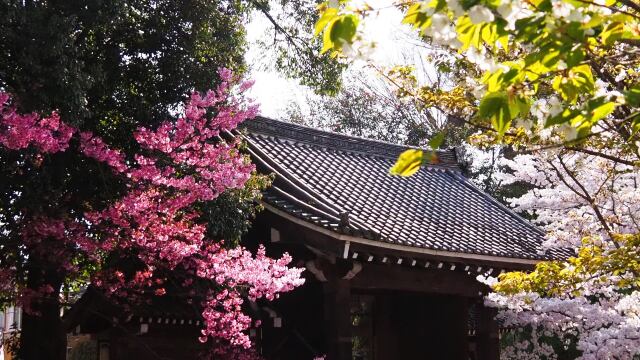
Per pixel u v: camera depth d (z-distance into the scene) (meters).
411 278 10.45
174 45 9.74
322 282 9.78
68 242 7.74
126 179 8.23
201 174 8.20
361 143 14.77
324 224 9.21
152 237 7.79
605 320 9.05
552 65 2.75
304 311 10.41
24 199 7.52
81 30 8.89
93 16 8.15
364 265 10.01
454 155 15.81
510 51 4.42
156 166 8.48
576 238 8.91
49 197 7.75
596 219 8.51
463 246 10.65
